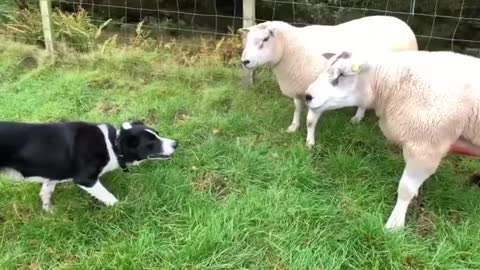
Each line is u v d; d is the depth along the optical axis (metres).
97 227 1.50
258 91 2.30
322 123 2.04
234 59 2.52
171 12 3.04
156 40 2.87
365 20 2.01
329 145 1.91
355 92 1.49
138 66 2.51
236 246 1.43
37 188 1.65
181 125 2.06
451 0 2.63
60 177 1.50
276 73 1.97
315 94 1.50
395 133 1.48
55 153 1.46
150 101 2.25
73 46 2.70
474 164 1.82
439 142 1.42
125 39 2.88
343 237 1.46
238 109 2.17
